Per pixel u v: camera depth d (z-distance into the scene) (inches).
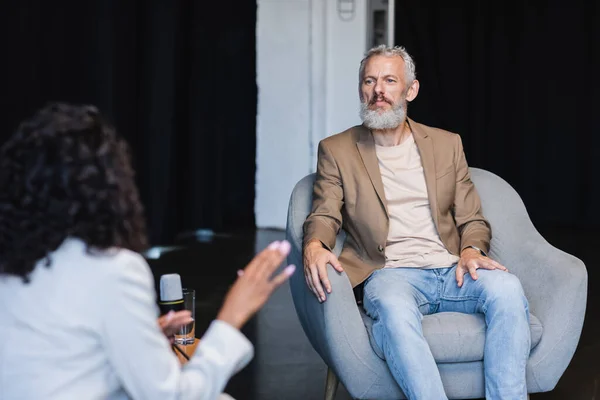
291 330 173.5
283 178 302.7
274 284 64.0
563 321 111.4
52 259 57.2
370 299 112.0
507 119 349.1
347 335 108.0
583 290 112.0
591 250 284.2
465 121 351.3
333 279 108.0
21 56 212.1
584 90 337.4
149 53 260.5
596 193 339.0
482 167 352.5
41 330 56.6
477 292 112.3
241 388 137.9
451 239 122.8
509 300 107.8
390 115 121.9
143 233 61.6
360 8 287.3
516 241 124.6
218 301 196.9
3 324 57.6
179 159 291.9
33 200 56.5
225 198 315.3
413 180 124.0
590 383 142.1
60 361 56.7
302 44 292.7
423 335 107.2
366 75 124.3
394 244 121.9
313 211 121.0
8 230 56.6
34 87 216.8
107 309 56.8
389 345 106.0
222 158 308.2
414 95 127.7
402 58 125.4
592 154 338.3
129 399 60.3
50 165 56.6
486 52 347.6
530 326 111.3
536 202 349.1
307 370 147.3
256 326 176.4
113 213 57.9
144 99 261.1
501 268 114.0
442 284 117.6
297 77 294.7
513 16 343.6
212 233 299.4
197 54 294.0
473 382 109.6
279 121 298.7
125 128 247.6
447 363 109.0
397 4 340.5
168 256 254.4
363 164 123.0
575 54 337.1
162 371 58.6
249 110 311.6
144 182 263.7
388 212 122.4
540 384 112.0
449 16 345.4
